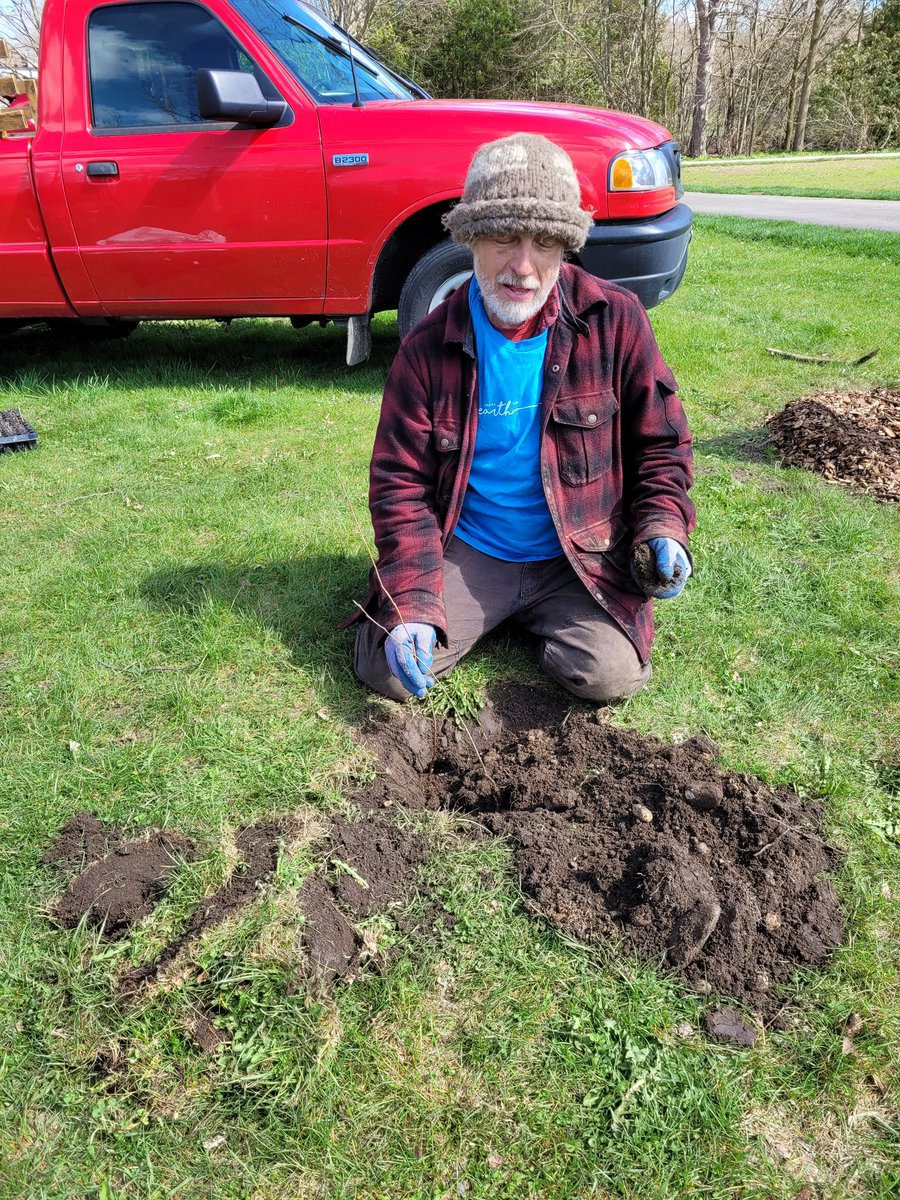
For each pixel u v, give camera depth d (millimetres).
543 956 1852
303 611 2996
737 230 12234
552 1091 1629
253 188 4875
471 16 31031
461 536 2656
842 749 2410
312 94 4852
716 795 2133
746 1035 1708
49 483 4102
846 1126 1579
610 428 2395
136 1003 1741
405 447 2441
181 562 3342
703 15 35719
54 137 5016
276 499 3854
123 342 6840
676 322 6742
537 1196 1489
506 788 2318
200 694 2617
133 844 2107
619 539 2518
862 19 41094
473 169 2023
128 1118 1595
